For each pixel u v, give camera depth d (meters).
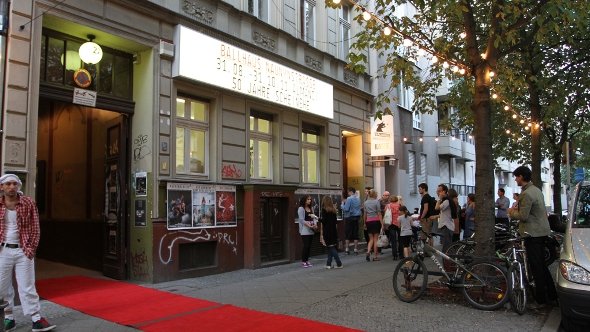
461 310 6.80
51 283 9.33
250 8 12.49
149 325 6.32
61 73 8.88
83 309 7.21
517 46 8.23
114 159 10.27
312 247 13.97
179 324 6.33
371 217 12.77
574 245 6.05
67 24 8.50
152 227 9.42
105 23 8.89
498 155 20.55
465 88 13.16
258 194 11.59
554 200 17.33
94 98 9.25
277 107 12.98
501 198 14.81
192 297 8.04
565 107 14.39
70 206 12.01
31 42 7.80
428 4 9.32
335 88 15.73
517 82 10.78
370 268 11.05
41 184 13.28
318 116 14.45
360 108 17.20
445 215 10.40
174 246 9.78
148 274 9.42
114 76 9.78
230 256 11.08
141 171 9.74
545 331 5.75
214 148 11.00
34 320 6.01
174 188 9.84
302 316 6.61
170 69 10.06
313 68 14.76
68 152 12.23
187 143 10.59
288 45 13.69
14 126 7.50
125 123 10.01
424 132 23.27
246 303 7.51
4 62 7.48
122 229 9.83
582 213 6.64
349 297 7.73
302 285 8.96
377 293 7.99
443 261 7.34
